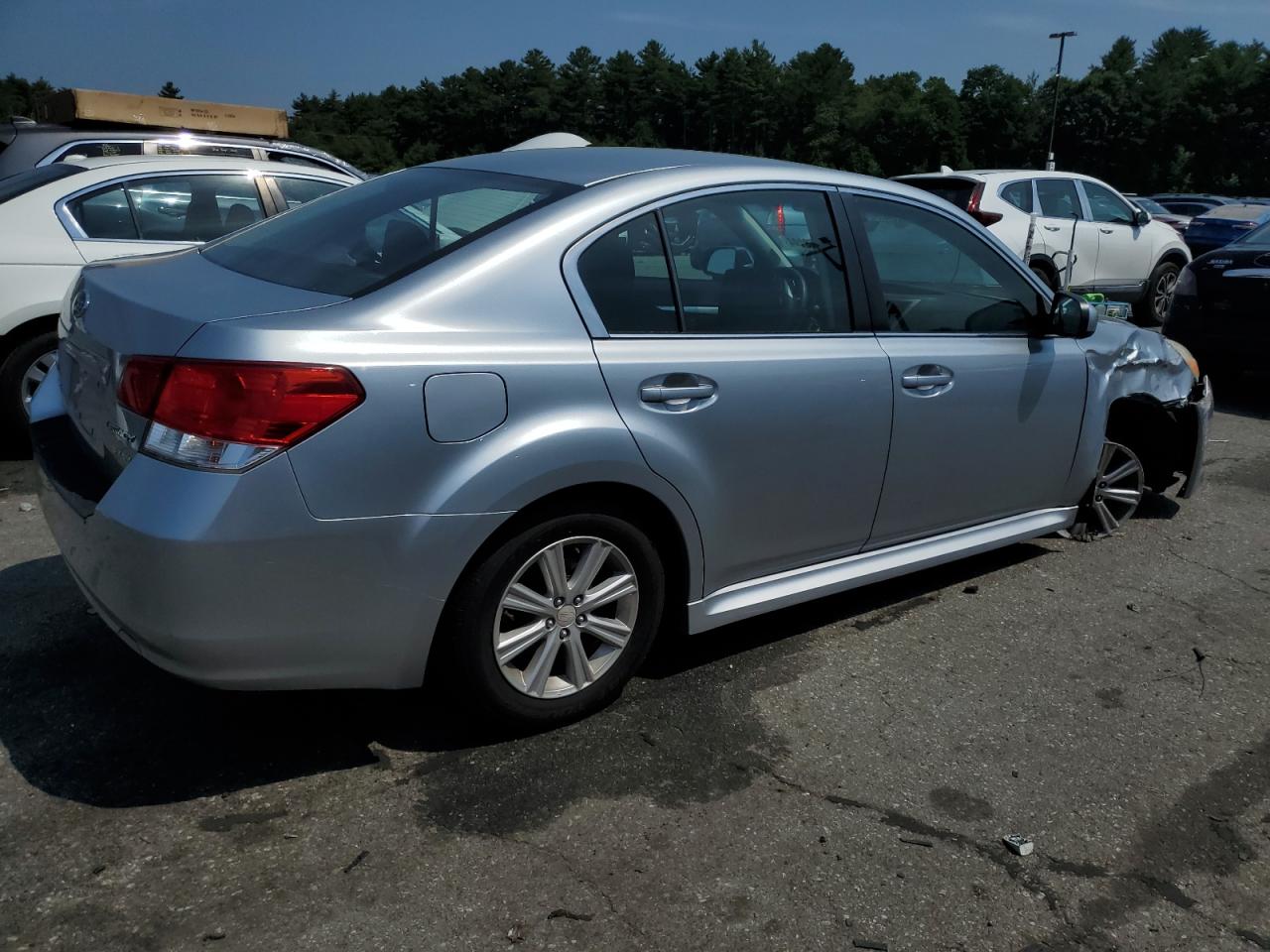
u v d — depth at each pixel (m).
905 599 4.28
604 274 2.98
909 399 3.66
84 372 2.90
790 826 2.71
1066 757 3.13
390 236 3.00
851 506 3.60
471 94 138.62
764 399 3.24
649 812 2.74
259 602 2.47
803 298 3.44
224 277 2.97
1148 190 106.25
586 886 2.45
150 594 2.43
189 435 2.42
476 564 2.75
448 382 2.61
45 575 4.04
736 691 3.41
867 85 137.88
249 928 2.26
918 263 3.81
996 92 112.06
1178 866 2.66
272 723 3.06
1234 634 4.09
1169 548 5.03
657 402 3.00
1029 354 4.13
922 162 116.31
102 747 2.90
